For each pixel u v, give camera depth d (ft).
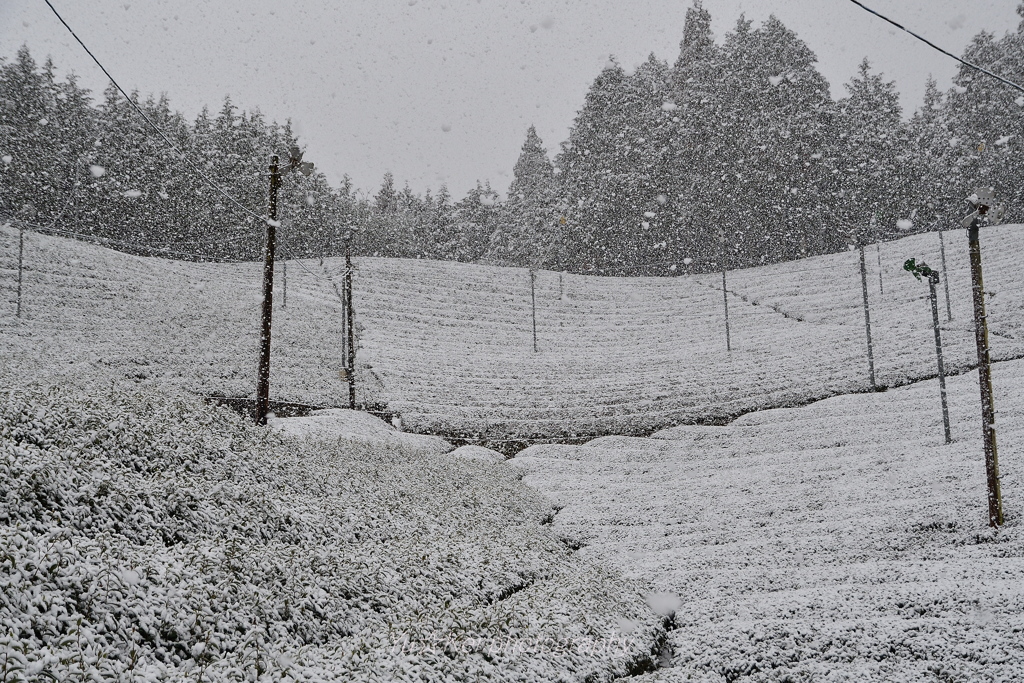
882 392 141.59
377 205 453.58
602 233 309.22
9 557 27.53
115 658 26.50
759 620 49.47
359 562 43.19
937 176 303.07
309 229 319.68
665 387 161.58
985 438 69.10
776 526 75.61
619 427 135.54
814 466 98.68
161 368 138.10
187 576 33.88
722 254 306.96
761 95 307.78
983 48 299.17
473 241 411.13
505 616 42.06
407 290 253.24
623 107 322.75
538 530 72.13
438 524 58.95
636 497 90.38
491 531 62.28
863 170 299.58
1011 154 282.77
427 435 126.41
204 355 151.94
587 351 201.87
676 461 111.45
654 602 55.36
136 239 286.05
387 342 192.34
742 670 42.80
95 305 176.04
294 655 31.07
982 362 70.08
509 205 383.04
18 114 272.51
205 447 53.72
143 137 296.10
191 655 29.43
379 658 32.76
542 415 143.13
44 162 270.05
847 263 270.05
